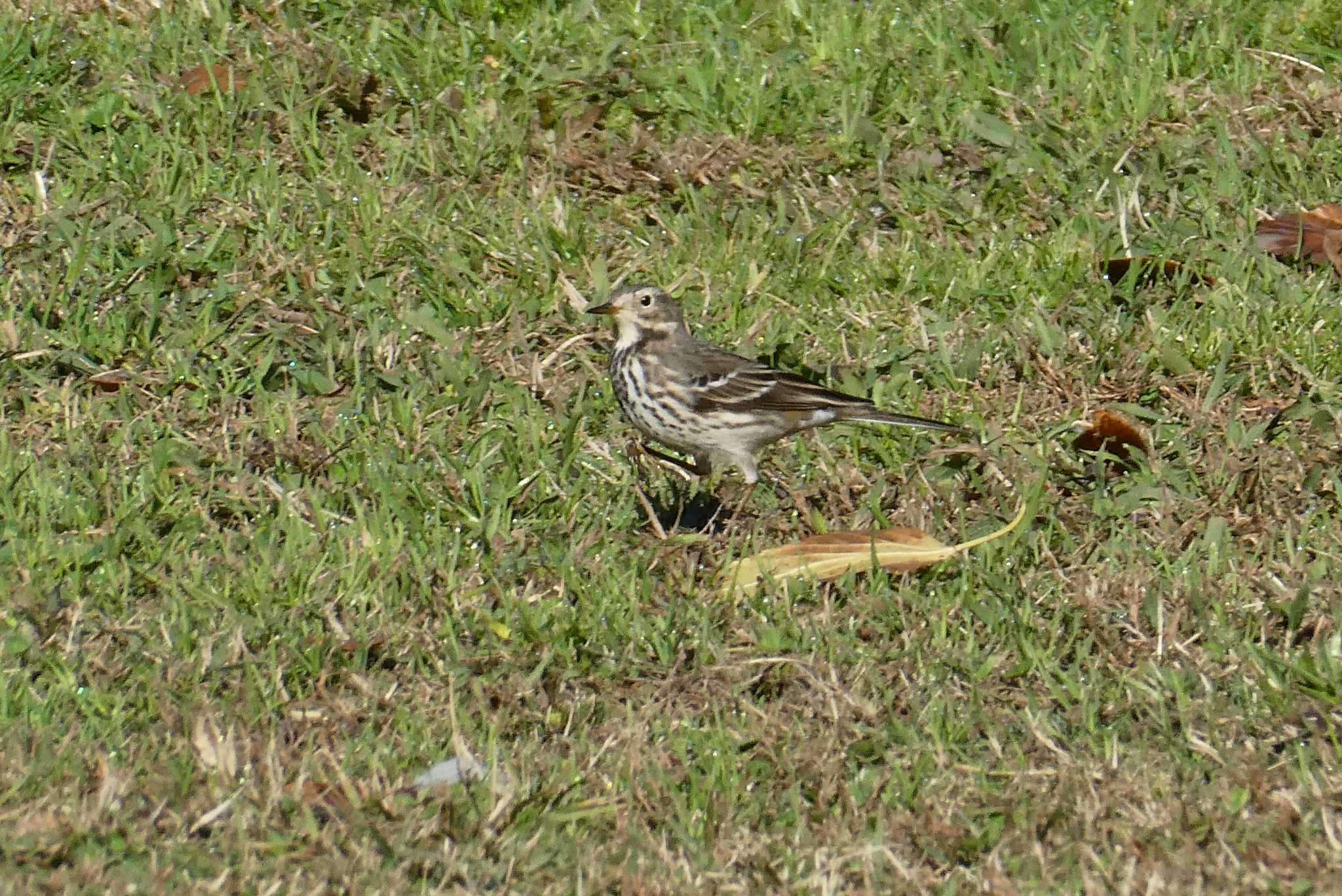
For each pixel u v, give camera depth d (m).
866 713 9.91
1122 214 14.66
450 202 14.52
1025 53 16.52
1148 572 11.27
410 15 16.53
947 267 14.28
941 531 11.78
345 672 9.98
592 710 9.86
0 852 8.30
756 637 10.54
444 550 11.14
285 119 15.22
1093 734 9.79
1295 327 13.58
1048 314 13.85
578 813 8.98
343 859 8.39
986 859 8.80
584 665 10.23
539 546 11.23
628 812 8.95
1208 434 12.63
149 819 8.62
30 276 13.18
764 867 8.55
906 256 14.34
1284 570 11.21
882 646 10.54
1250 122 15.87
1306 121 15.93
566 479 11.96
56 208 13.73
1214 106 15.98
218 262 13.58
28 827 8.44
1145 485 12.08
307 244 13.83
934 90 16.09
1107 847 8.84
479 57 16.16
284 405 12.33
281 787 8.90
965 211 14.95
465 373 12.81
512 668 10.09
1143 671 10.36
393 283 13.70
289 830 8.70
